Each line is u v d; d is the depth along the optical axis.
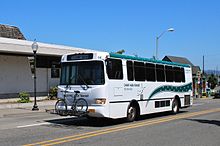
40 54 29.95
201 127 14.66
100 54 14.36
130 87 15.93
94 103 14.08
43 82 32.53
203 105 32.06
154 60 18.41
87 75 14.44
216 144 10.59
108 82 14.31
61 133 12.60
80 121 16.75
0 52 27.41
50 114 21.36
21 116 20.11
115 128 14.05
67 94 14.69
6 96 28.84
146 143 10.63
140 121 16.83
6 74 29.02
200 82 58.12
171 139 11.46
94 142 10.68
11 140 10.98
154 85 18.17
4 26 36.59
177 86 20.94
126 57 15.80
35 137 11.61
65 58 15.16
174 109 20.67
